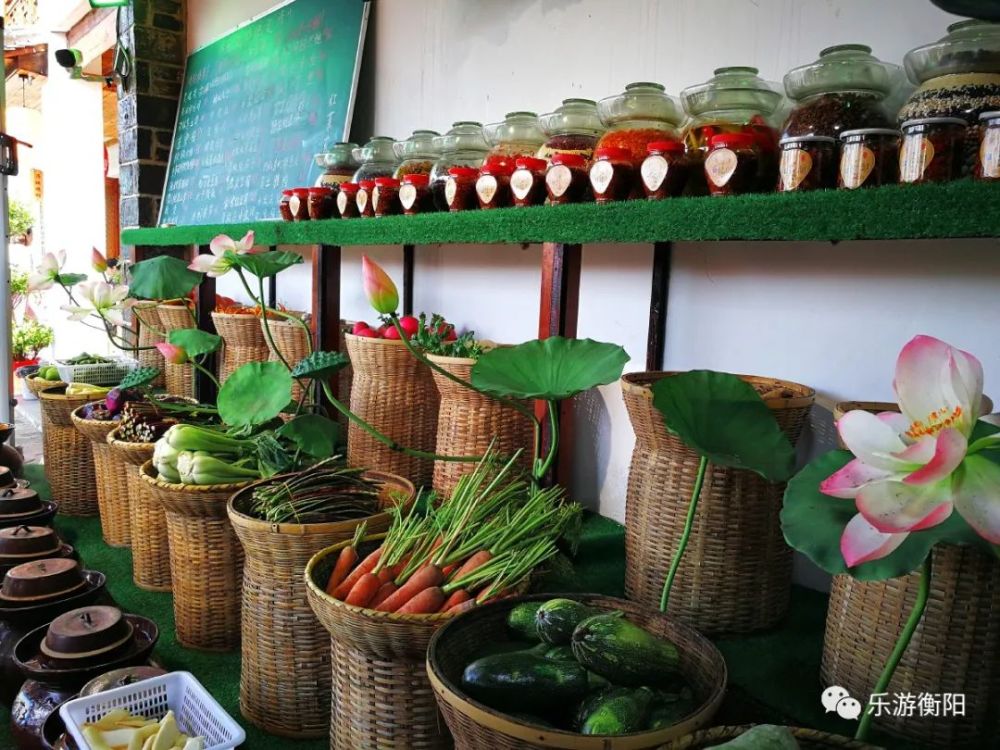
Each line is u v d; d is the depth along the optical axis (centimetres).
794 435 159
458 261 299
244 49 434
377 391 244
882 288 176
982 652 117
